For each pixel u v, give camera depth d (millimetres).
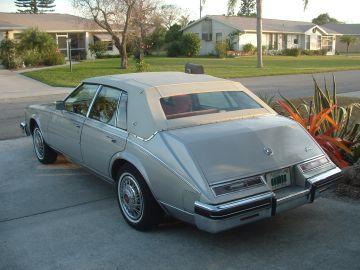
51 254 4270
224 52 45844
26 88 19953
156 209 4531
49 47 35062
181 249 4293
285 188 4297
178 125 4531
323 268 3885
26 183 6332
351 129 7059
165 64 33812
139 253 4242
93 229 4789
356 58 46406
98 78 5820
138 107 4738
